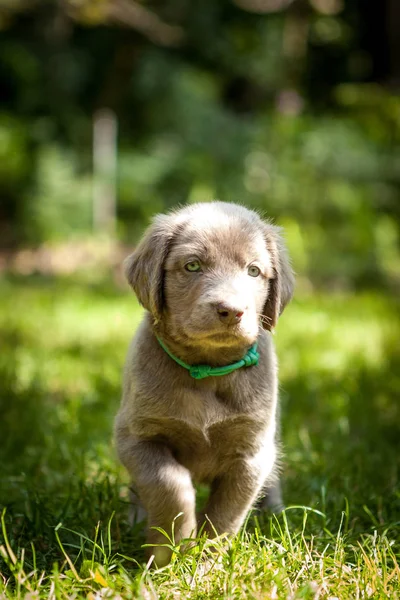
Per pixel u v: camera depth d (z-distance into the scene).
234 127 21.81
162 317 4.62
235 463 4.71
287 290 4.91
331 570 4.17
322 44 25.95
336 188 18.53
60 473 5.79
